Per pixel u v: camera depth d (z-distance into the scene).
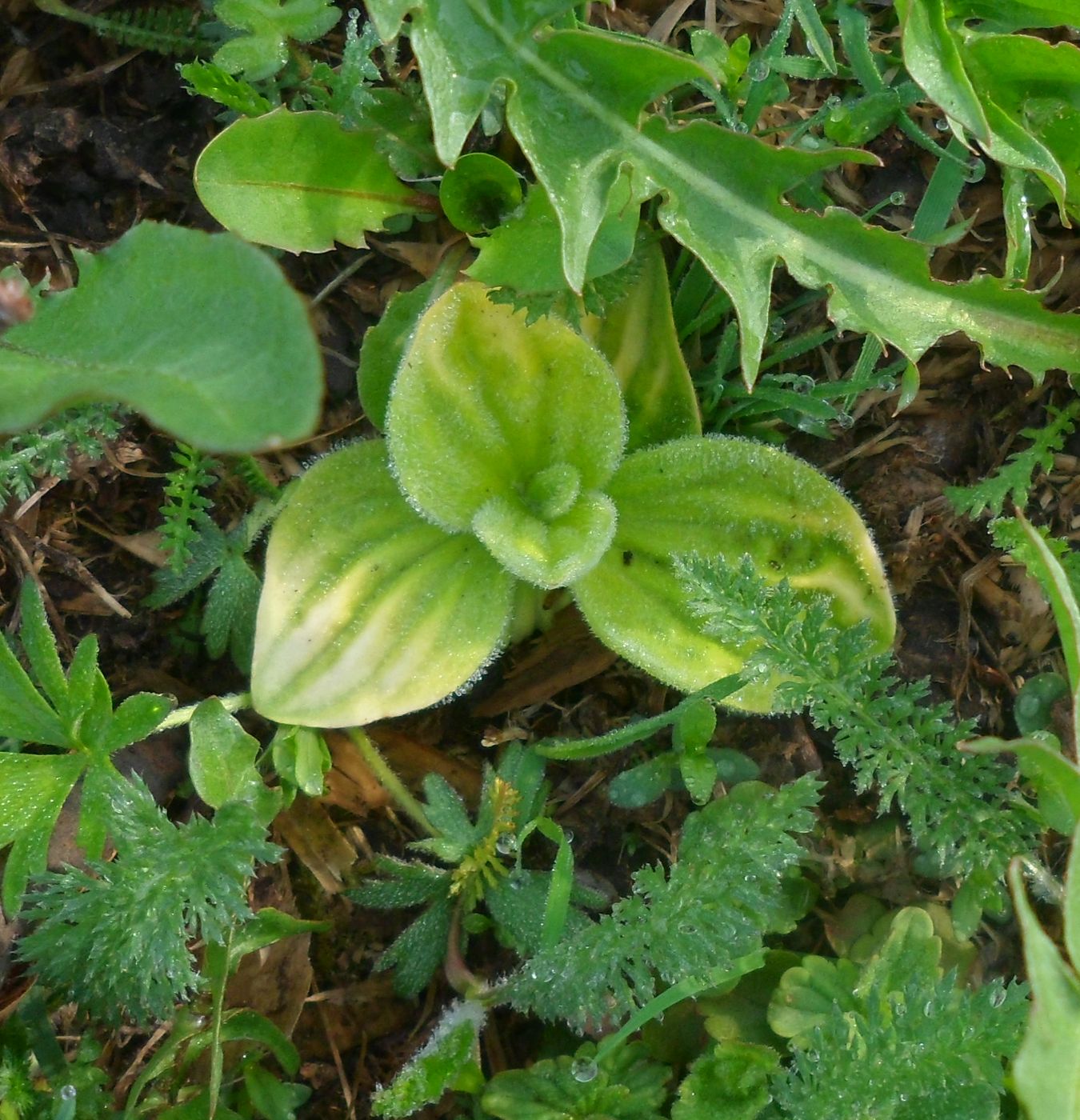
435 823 0.30
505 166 0.30
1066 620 0.26
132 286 0.24
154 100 0.32
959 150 0.31
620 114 0.28
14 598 0.31
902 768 0.29
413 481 0.29
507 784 0.30
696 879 0.28
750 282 0.29
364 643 0.30
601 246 0.29
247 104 0.29
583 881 0.31
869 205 0.32
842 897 0.31
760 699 0.30
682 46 0.33
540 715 0.32
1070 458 0.31
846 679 0.29
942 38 0.28
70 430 0.30
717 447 0.30
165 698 0.29
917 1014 0.27
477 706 0.32
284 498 0.31
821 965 0.29
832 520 0.30
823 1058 0.27
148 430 0.32
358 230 0.30
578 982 0.28
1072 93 0.30
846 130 0.31
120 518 0.32
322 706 0.29
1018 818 0.29
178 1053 0.30
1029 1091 0.25
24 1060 0.28
